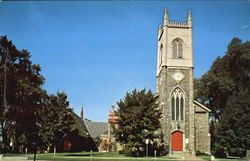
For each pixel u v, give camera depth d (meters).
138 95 46.28
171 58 53.72
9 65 39.12
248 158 43.62
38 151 54.94
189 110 52.00
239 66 55.53
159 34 60.16
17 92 38.69
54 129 50.50
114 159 37.56
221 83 57.66
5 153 40.47
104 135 88.12
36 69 42.12
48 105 50.47
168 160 38.28
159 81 57.69
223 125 47.47
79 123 73.00
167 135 50.41
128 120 44.19
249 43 54.34
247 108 46.41
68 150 60.97
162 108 51.62
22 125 40.12
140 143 44.06
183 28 54.78
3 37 38.88
